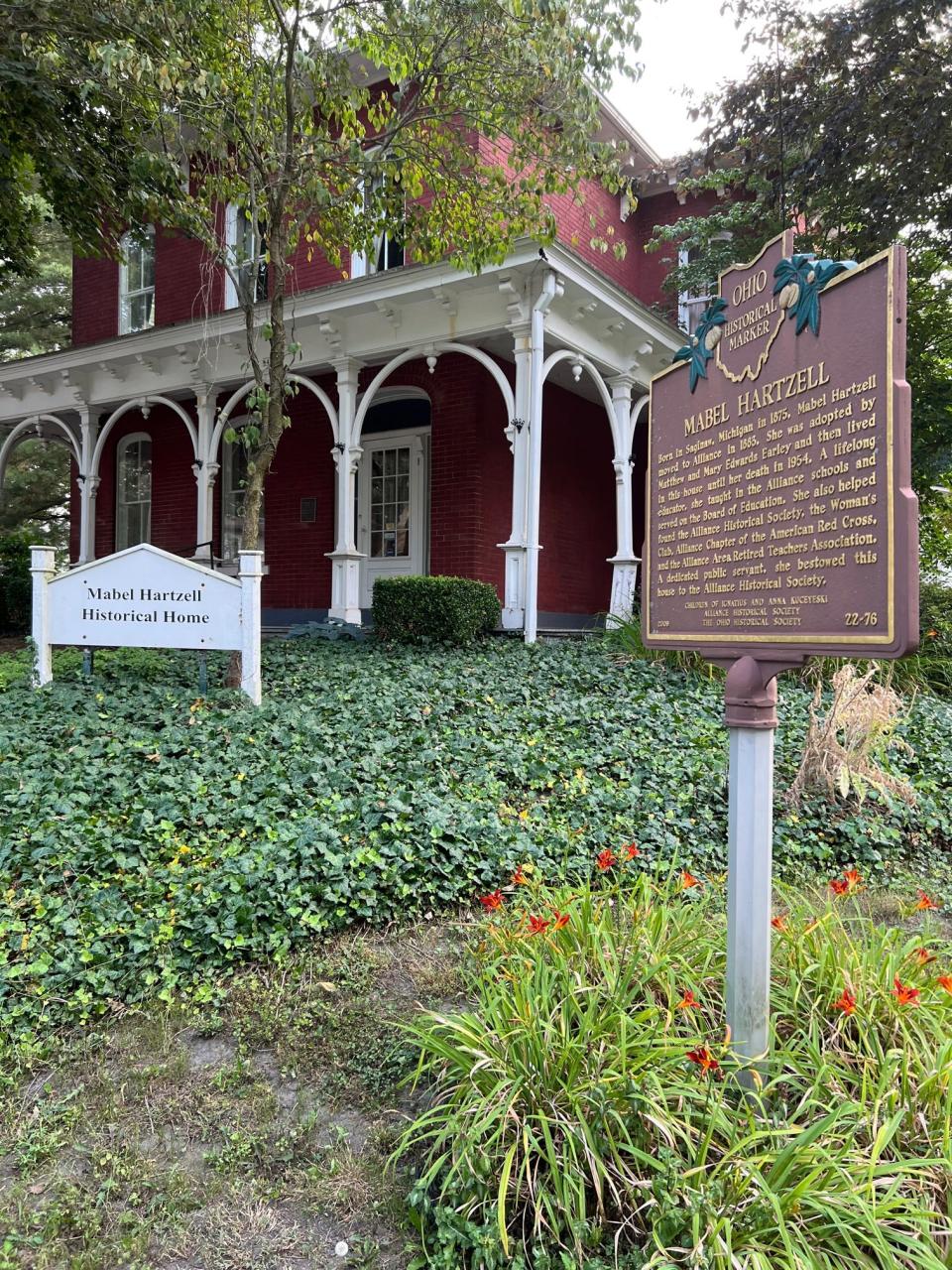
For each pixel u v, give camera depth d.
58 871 4.01
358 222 8.77
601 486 14.58
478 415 11.74
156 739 5.82
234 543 14.75
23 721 6.21
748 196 14.32
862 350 2.34
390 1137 2.64
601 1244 2.10
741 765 2.61
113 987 3.37
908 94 9.80
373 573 13.34
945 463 11.81
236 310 11.52
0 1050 3.00
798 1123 2.37
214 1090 2.87
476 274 8.70
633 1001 2.81
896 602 2.21
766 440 2.70
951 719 7.50
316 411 13.79
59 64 7.90
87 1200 2.41
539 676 8.03
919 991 2.71
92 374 14.23
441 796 4.97
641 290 15.51
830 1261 1.95
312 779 5.05
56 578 7.48
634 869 4.43
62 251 25.64
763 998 2.55
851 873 3.48
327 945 3.72
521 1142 2.28
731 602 2.83
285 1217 2.38
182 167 9.60
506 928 3.33
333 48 8.27
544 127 7.67
